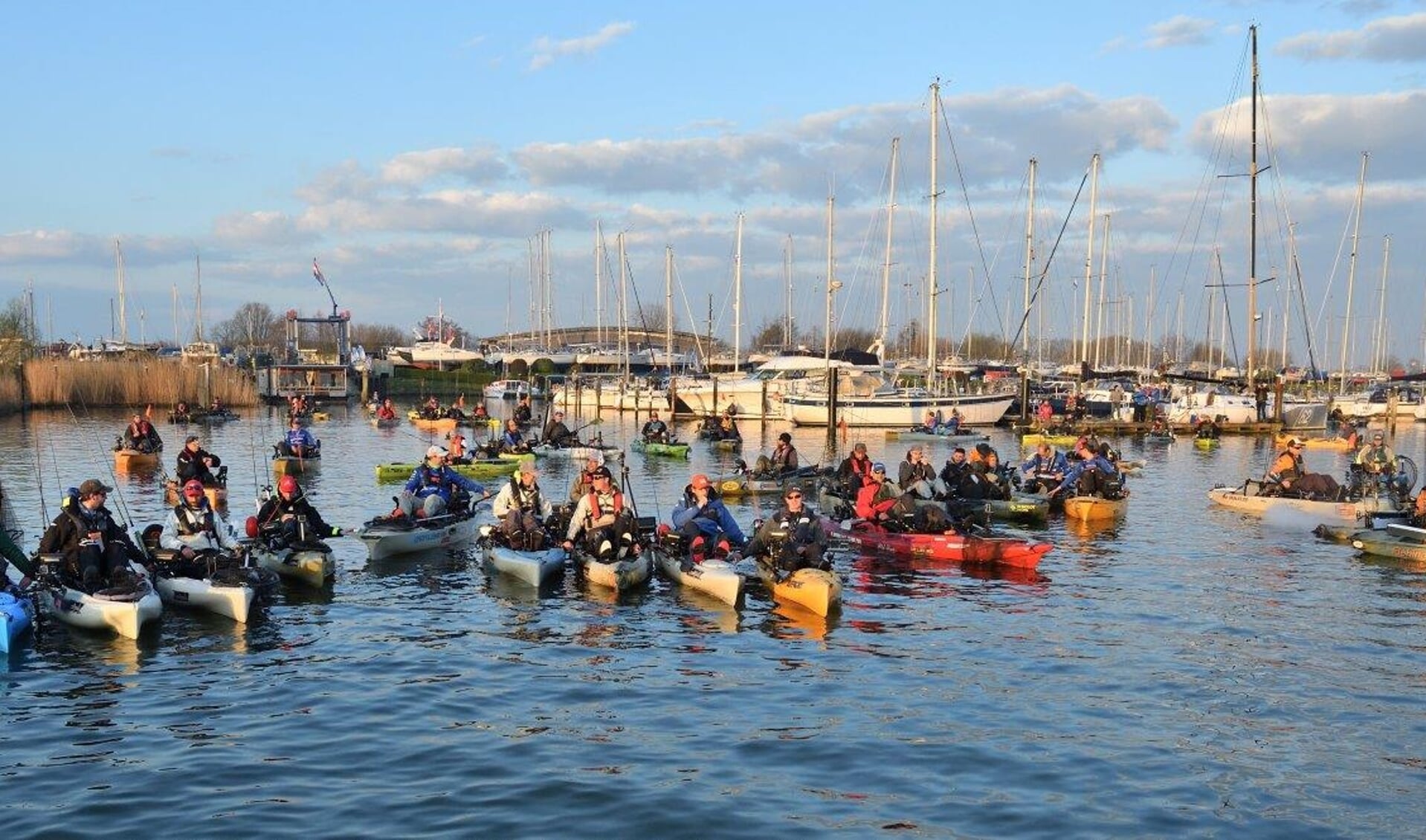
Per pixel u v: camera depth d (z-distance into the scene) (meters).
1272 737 12.36
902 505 24.12
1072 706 13.34
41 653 15.10
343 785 10.80
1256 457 50.38
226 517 28.36
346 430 63.72
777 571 19.12
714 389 70.50
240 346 147.25
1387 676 14.68
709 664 14.98
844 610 18.17
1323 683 14.33
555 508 22.06
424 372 109.75
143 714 12.76
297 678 14.16
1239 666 15.09
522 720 12.68
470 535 24.55
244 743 11.88
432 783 10.88
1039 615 17.92
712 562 19.39
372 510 30.28
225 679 14.09
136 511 30.00
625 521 20.44
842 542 24.41
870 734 12.34
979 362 107.62
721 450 51.22
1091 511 28.47
